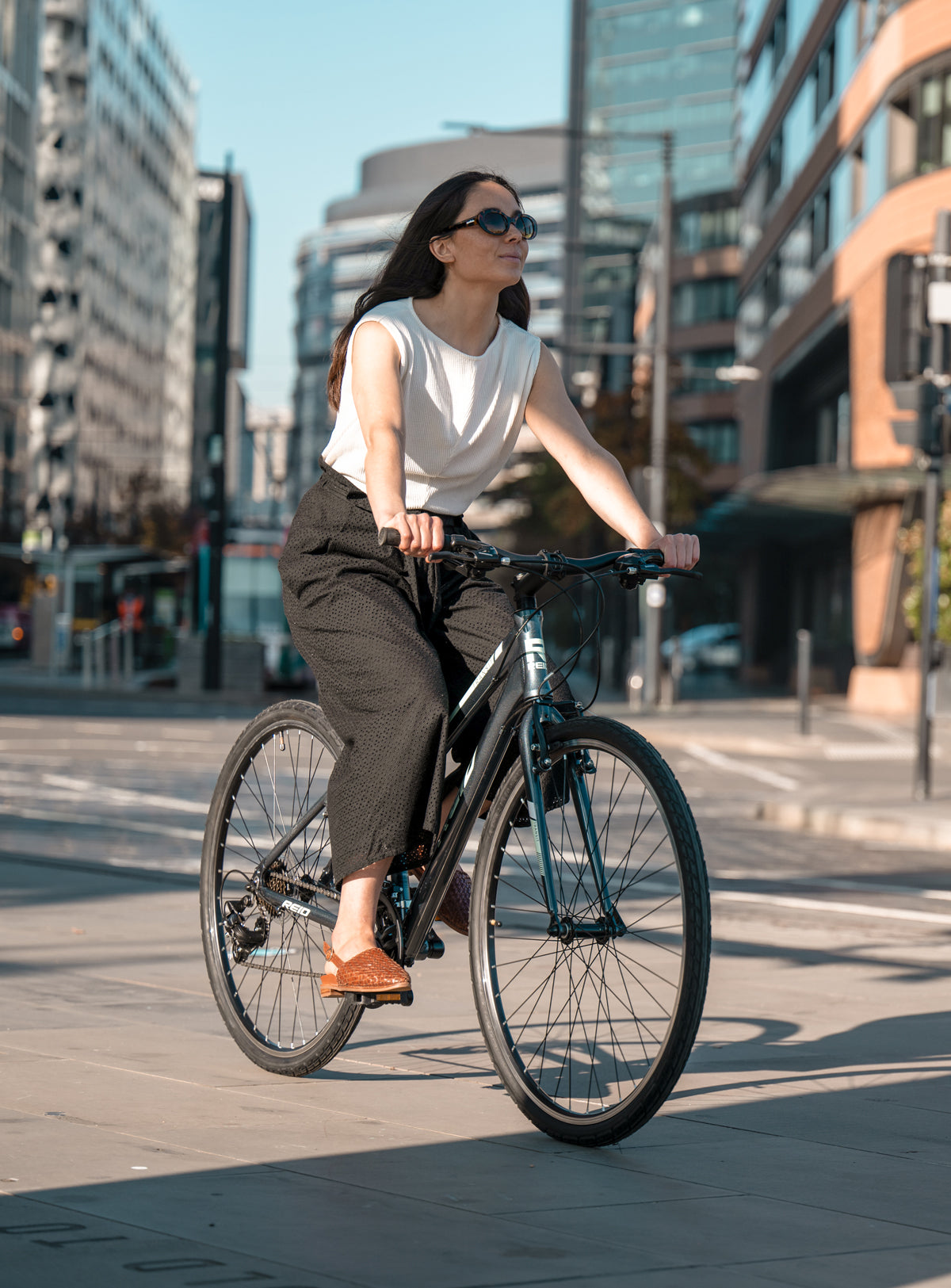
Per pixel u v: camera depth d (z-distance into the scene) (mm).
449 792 3580
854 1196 3045
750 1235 2764
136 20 125500
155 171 134125
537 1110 3385
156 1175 2959
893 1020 4992
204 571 32875
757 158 49969
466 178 3518
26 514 96812
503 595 3600
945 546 17422
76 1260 2453
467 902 3715
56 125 108812
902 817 11867
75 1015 4586
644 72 97812
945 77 30359
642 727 23859
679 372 40094
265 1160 3098
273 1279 2402
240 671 33250
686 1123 3598
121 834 10023
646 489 28688
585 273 77500
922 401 13102
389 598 3482
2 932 6152
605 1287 2447
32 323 98312
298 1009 3893
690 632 58938
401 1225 2721
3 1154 3062
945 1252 2703
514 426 3631
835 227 37656
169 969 5438
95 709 26734
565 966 3424
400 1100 3664
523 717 3436
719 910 7727
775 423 46656
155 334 134625
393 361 3451
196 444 126625
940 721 28500
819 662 42781
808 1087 4004
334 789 3455
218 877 4164
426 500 3580
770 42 48156
